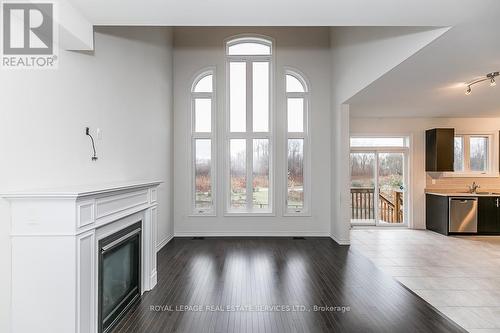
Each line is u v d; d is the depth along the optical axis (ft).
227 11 8.52
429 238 20.21
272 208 20.85
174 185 20.76
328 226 20.84
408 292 11.48
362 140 23.58
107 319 8.71
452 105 18.83
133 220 10.48
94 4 8.06
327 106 20.88
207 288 11.82
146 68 15.31
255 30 20.85
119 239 9.37
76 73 9.39
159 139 17.40
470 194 21.15
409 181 23.30
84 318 7.44
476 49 10.18
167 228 19.15
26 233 7.03
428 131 22.89
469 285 12.16
